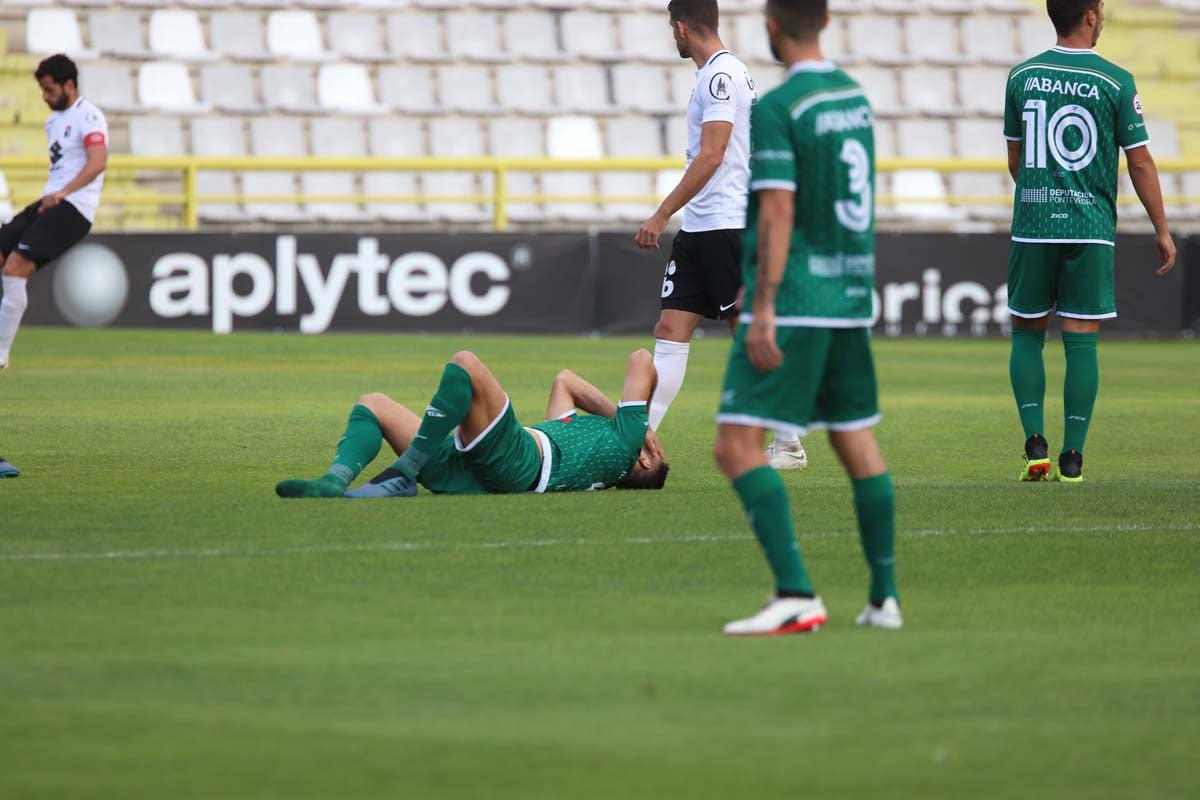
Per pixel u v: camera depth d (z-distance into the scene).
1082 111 25.72
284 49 77.31
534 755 10.73
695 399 39.19
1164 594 16.45
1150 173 25.88
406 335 59.91
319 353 51.28
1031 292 25.89
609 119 76.81
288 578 16.44
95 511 20.48
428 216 73.00
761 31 82.50
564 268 60.47
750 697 12.20
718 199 26.75
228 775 10.22
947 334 63.00
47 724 11.26
